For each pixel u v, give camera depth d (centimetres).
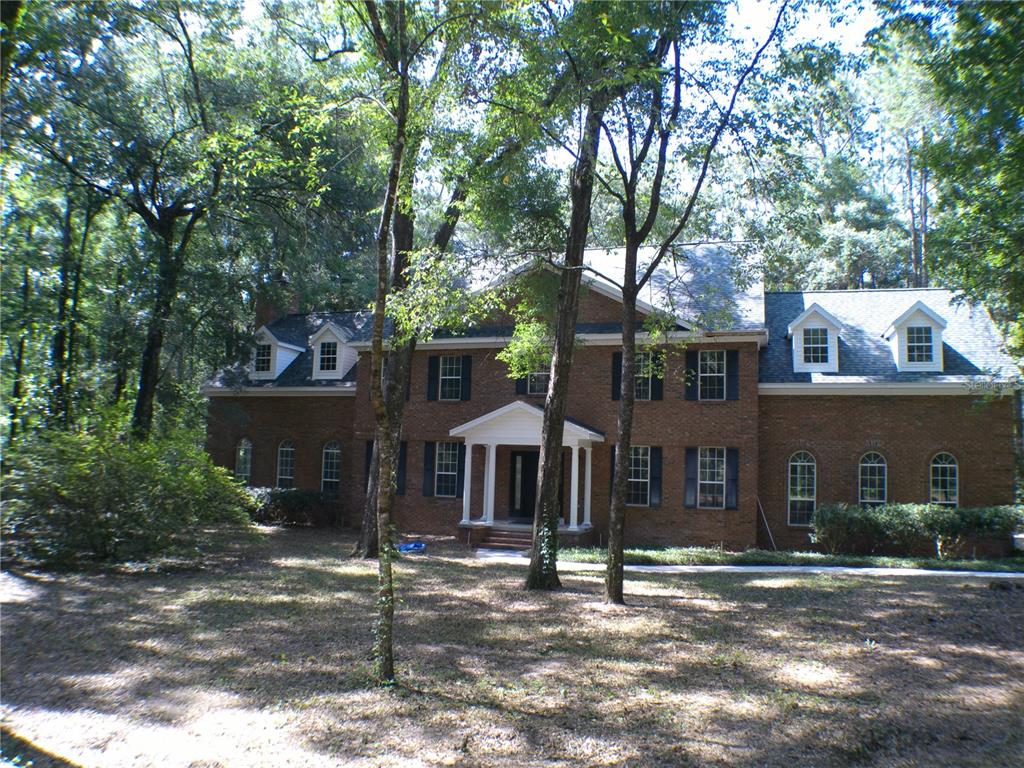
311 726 763
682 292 2386
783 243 2380
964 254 1544
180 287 2652
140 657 998
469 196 1630
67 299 2769
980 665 963
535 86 1320
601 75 1277
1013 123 1104
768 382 2453
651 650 1076
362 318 3366
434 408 2792
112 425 1781
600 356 2556
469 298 1435
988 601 1349
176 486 1730
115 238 3041
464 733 753
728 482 2386
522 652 1066
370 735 743
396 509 2803
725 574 1825
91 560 1741
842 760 695
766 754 707
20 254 2655
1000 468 2255
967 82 1123
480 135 1416
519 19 1198
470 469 2592
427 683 911
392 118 1099
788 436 2439
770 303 2820
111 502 1683
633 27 1245
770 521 2433
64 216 3034
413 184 1553
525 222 1686
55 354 2753
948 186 1543
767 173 1418
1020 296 1502
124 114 2481
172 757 683
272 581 1612
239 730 750
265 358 3247
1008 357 2291
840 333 2520
